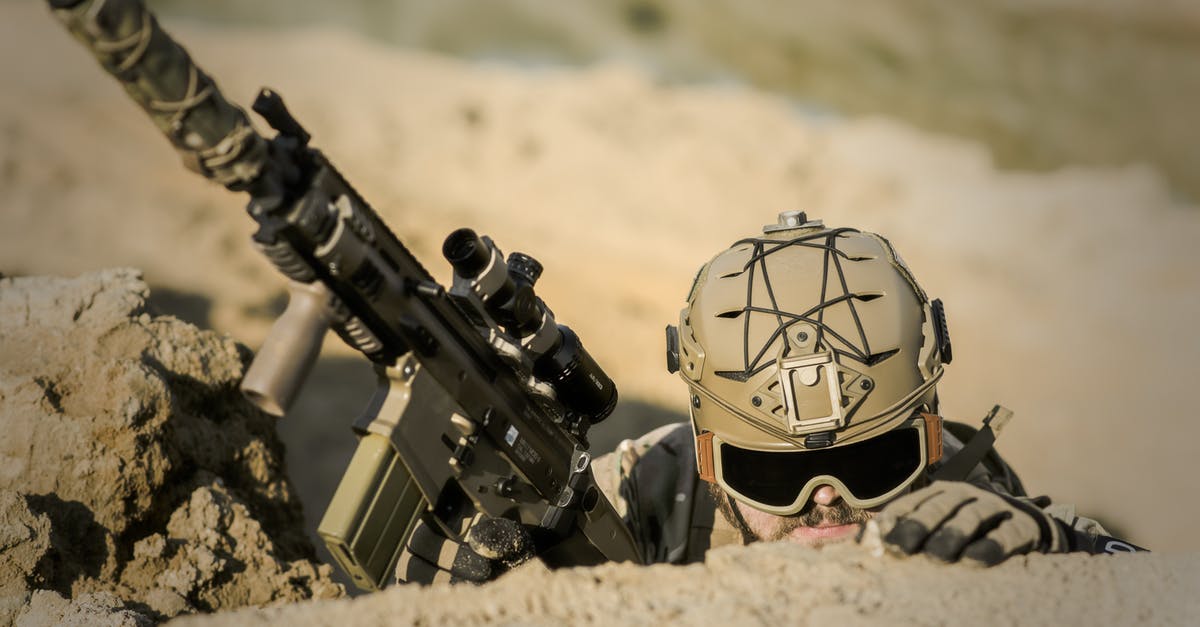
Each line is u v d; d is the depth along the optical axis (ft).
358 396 35.53
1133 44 75.66
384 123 54.54
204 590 10.92
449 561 8.82
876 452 10.69
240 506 11.67
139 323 12.17
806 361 10.61
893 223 56.80
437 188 50.39
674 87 64.23
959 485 8.06
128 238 41.50
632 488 12.97
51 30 54.65
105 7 6.22
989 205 60.59
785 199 55.36
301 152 7.23
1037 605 7.00
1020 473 44.60
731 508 11.58
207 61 57.67
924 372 10.97
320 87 56.85
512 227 48.52
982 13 76.43
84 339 11.66
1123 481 44.73
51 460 10.55
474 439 8.68
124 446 10.84
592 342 41.29
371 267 7.60
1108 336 52.44
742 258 11.78
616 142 55.88
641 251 48.83
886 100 67.97
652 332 42.91
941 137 65.36
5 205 41.65
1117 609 6.93
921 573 7.47
